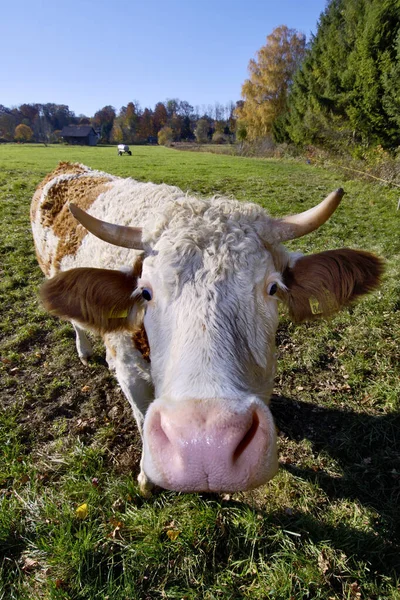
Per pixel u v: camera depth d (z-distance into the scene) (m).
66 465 1.05
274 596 0.77
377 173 4.72
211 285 0.60
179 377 0.53
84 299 0.77
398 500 0.96
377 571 0.83
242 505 0.94
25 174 5.56
